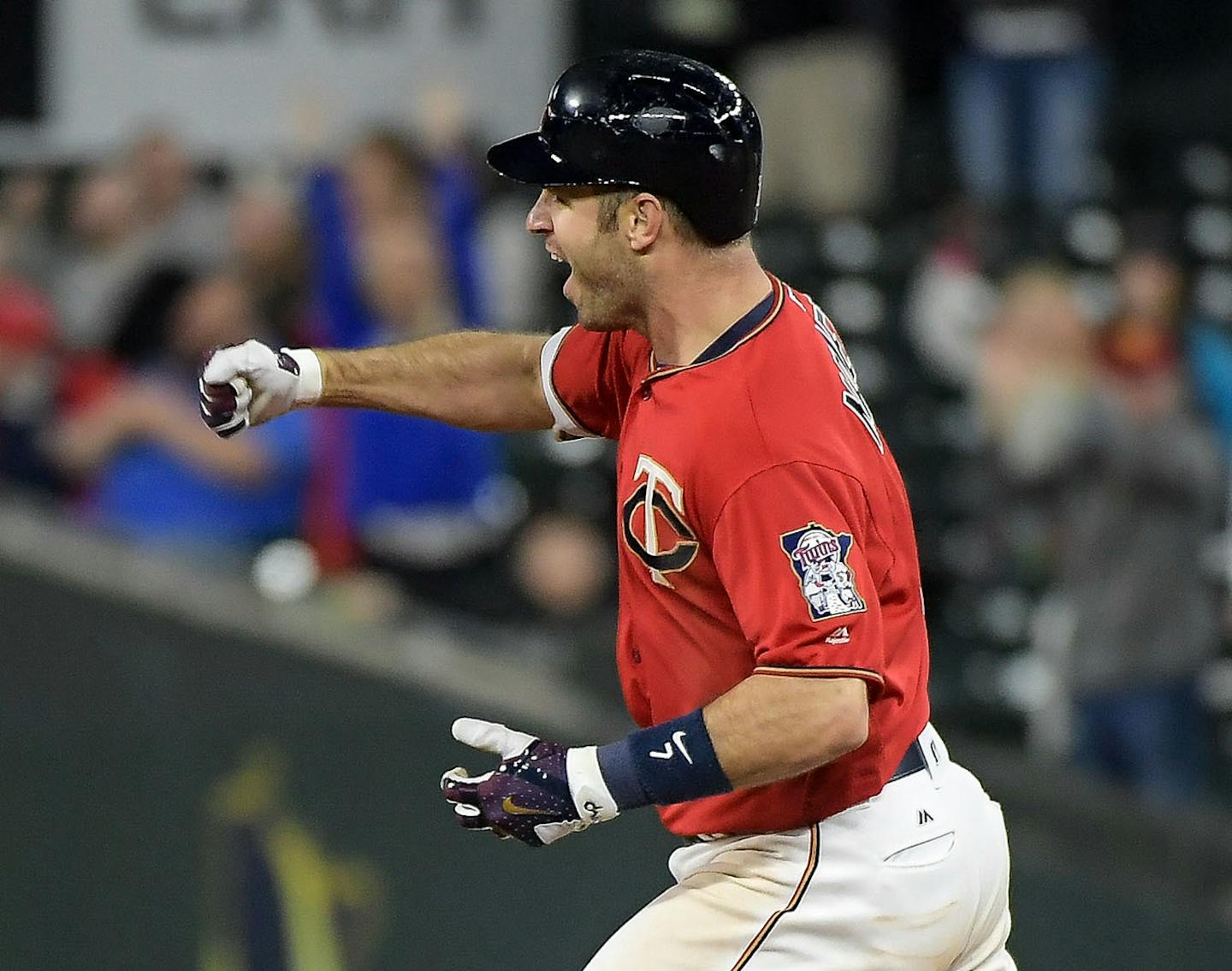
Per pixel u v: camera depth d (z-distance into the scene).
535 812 9.73
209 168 26.14
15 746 19.17
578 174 9.88
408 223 23.55
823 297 33.75
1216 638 23.88
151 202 23.80
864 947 10.24
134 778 19.41
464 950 19.70
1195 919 19.53
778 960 10.27
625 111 9.78
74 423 22.45
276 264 23.67
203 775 19.53
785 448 9.60
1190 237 35.44
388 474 23.06
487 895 19.80
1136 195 35.69
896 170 37.00
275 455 22.41
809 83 36.06
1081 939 19.81
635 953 10.38
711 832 10.55
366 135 23.56
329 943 19.56
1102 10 34.47
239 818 19.55
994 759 20.70
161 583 19.52
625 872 19.88
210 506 22.23
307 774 19.64
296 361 11.41
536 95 27.72
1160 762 22.61
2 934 19.12
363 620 20.27
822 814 10.22
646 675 10.45
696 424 9.75
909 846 10.27
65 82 25.91
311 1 26.42
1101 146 37.06
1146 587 22.48
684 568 9.98
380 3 26.73
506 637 22.09
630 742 9.64
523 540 24.81
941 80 38.72
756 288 10.15
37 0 25.84
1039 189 33.94
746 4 37.91
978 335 27.48
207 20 26.16
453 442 23.67
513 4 27.45
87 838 19.30
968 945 10.61
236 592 19.78
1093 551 22.64
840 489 9.63
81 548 19.45
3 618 19.20
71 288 23.62
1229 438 25.48
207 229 23.92
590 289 10.20
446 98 25.02
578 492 28.44
